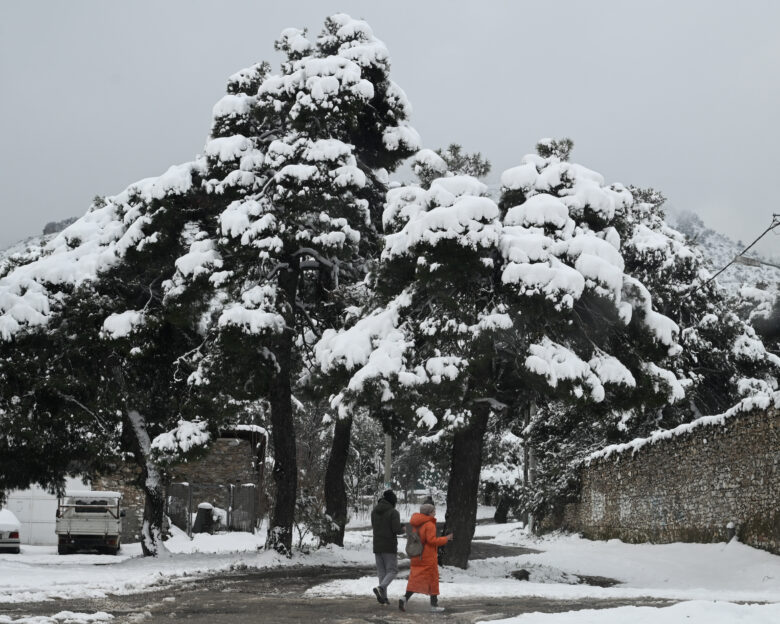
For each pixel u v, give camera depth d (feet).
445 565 76.64
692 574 73.51
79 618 41.09
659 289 131.03
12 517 118.83
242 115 88.33
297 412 164.86
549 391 70.44
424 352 74.59
